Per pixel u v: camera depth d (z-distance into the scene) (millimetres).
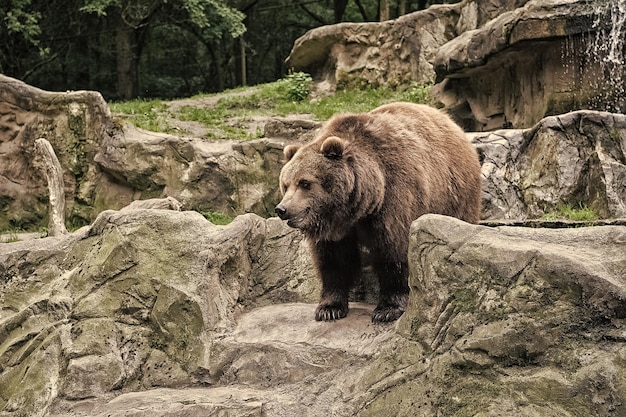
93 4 21547
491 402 4836
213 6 23578
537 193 9688
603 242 5105
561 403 4609
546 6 11633
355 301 7102
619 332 4656
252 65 37281
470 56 13172
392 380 5367
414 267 5562
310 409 5535
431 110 6973
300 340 6129
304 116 16766
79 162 12086
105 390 6230
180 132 14906
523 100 12719
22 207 12133
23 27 20844
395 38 18281
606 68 11539
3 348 6891
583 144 9602
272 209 11609
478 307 5129
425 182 6152
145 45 31203
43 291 7266
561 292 4852
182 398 5805
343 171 5918
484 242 5262
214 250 6777
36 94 12367
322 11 37031
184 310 6488
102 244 7102
